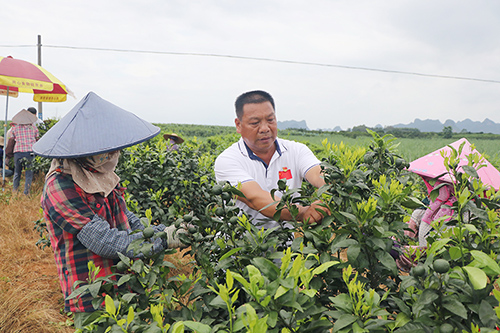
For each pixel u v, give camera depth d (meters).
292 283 1.04
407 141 39.31
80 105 2.01
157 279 1.51
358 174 1.47
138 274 1.49
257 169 2.53
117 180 2.21
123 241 1.87
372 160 1.96
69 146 1.86
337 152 1.91
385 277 1.46
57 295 3.98
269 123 2.40
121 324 1.14
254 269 1.09
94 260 1.99
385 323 1.09
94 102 2.02
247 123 2.39
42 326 3.26
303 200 1.76
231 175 2.36
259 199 2.12
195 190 3.78
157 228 1.87
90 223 1.88
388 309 1.40
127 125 1.99
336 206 1.51
